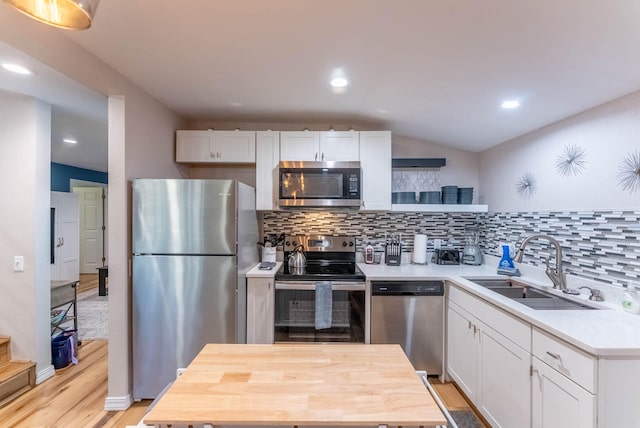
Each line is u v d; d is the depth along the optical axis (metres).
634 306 1.62
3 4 1.34
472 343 2.20
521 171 2.65
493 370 1.94
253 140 2.99
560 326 1.44
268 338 2.60
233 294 2.30
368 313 2.61
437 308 2.62
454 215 3.32
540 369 1.54
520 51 1.55
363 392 1.05
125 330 2.24
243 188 2.52
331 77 2.09
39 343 2.55
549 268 2.17
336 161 2.95
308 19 1.46
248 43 1.69
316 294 2.58
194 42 1.69
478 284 2.39
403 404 0.98
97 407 2.24
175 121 2.96
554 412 1.45
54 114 2.96
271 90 2.35
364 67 1.92
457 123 2.67
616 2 1.14
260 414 0.92
